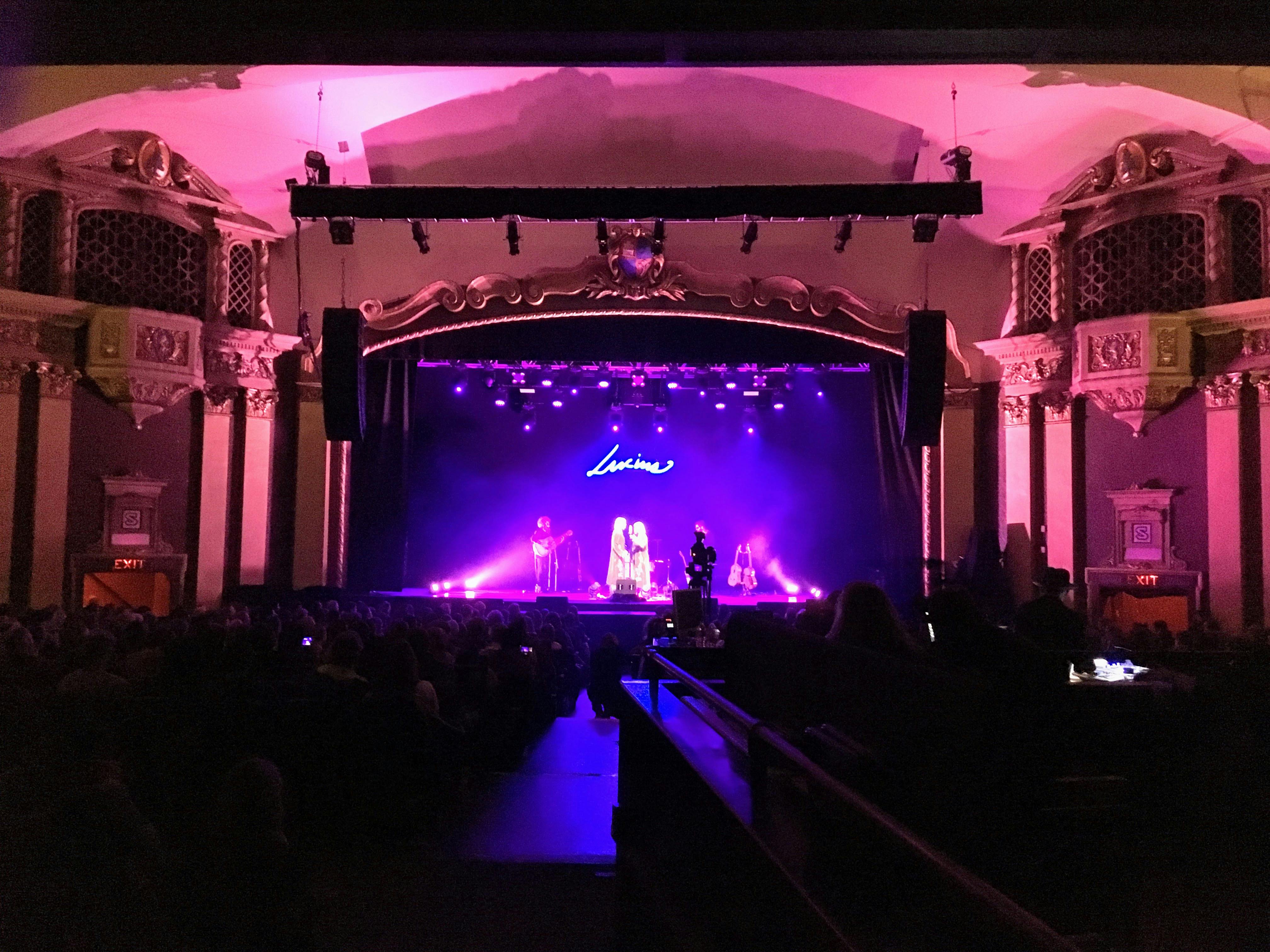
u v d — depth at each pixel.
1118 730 3.17
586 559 22.00
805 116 13.54
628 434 22.09
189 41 5.07
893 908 1.93
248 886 3.58
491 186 15.07
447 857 6.24
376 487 16.84
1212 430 12.73
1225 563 12.48
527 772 8.69
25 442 13.02
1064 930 2.32
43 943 3.33
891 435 16.56
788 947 2.14
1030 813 2.33
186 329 14.07
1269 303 11.77
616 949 4.86
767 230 15.62
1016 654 2.59
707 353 16.11
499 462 21.95
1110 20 4.92
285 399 15.79
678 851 3.62
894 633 3.62
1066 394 14.41
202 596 14.64
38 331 13.09
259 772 3.73
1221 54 5.16
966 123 13.12
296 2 4.96
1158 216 13.25
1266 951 2.80
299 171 14.40
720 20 5.01
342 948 4.84
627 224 15.60
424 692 6.93
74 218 13.38
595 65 5.44
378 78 12.42
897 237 15.44
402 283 15.72
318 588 15.07
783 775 3.05
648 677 5.72
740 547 21.06
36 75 10.77
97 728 3.71
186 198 14.26
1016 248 15.02
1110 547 13.92
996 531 15.17
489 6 5.02
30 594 12.88
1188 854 3.05
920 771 2.53
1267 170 11.88
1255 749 3.10
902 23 4.97
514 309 15.67
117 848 3.46
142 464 14.26
